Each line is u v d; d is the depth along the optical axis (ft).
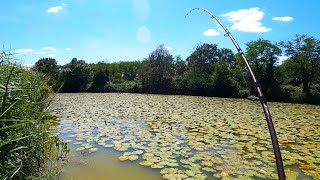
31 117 12.03
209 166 20.47
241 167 20.38
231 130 33.22
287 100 91.35
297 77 104.53
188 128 34.14
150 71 115.85
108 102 67.26
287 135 31.83
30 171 11.58
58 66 118.01
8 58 10.37
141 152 23.57
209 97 96.22
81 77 124.26
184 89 108.68
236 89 98.99
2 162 8.43
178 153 23.32
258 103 73.72
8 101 9.16
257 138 29.63
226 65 105.40
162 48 117.60
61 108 52.95
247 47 100.89
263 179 18.28
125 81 133.69
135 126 34.71
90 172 18.89
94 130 31.96
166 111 49.65
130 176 18.49
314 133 33.17
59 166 17.51
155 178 18.25
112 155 22.75
